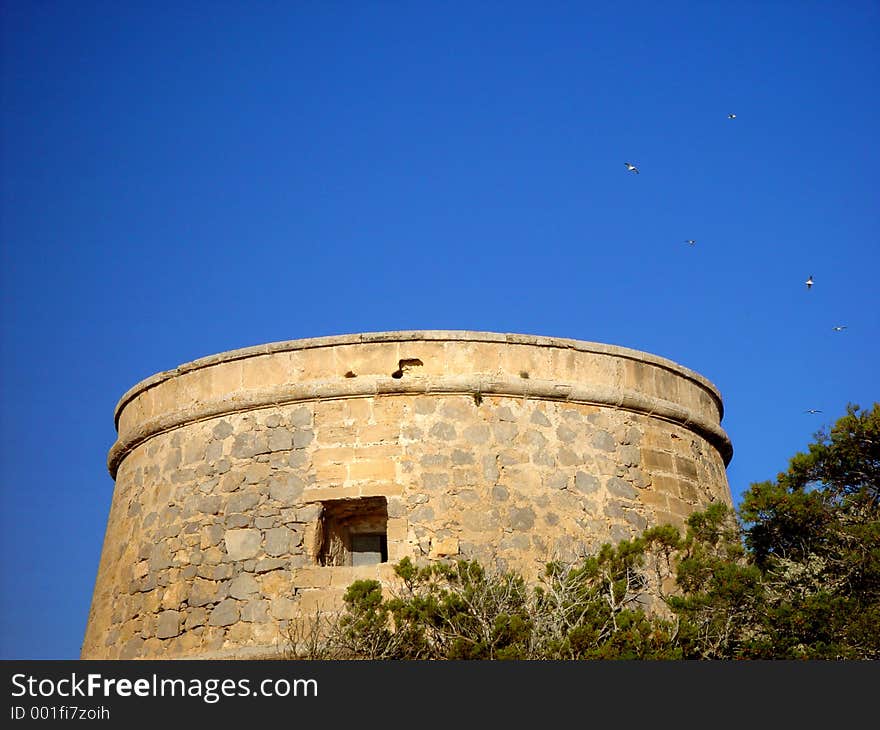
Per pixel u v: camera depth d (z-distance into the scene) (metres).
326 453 16.41
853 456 15.39
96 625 17.89
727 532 15.15
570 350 17.36
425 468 16.16
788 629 13.75
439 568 14.59
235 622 15.86
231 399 17.09
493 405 16.69
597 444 17.06
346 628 14.20
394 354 16.81
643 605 15.81
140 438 18.19
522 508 16.19
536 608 13.92
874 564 14.14
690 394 18.62
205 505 16.73
